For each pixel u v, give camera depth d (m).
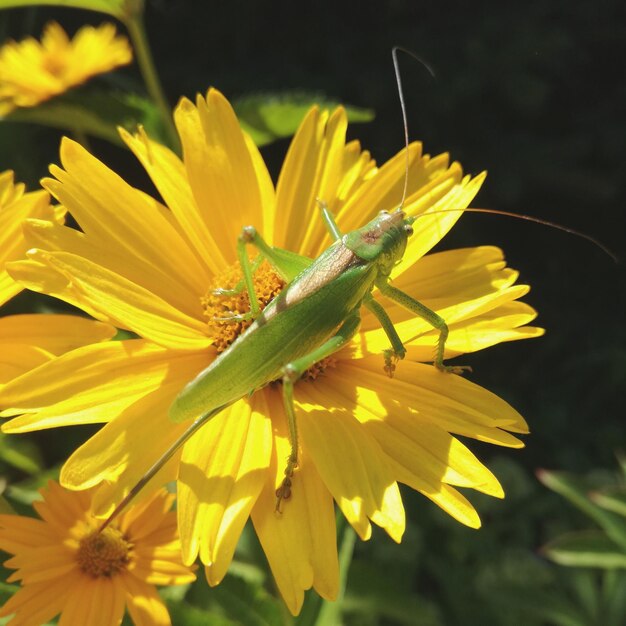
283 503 0.18
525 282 0.53
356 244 0.19
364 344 0.20
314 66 0.51
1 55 0.26
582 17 0.52
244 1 0.49
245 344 0.18
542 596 0.34
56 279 0.18
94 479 0.17
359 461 0.18
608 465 0.46
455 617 0.35
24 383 0.18
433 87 0.49
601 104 0.53
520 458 0.47
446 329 0.19
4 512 0.20
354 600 0.27
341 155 0.21
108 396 0.18
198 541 0.17
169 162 0.21
